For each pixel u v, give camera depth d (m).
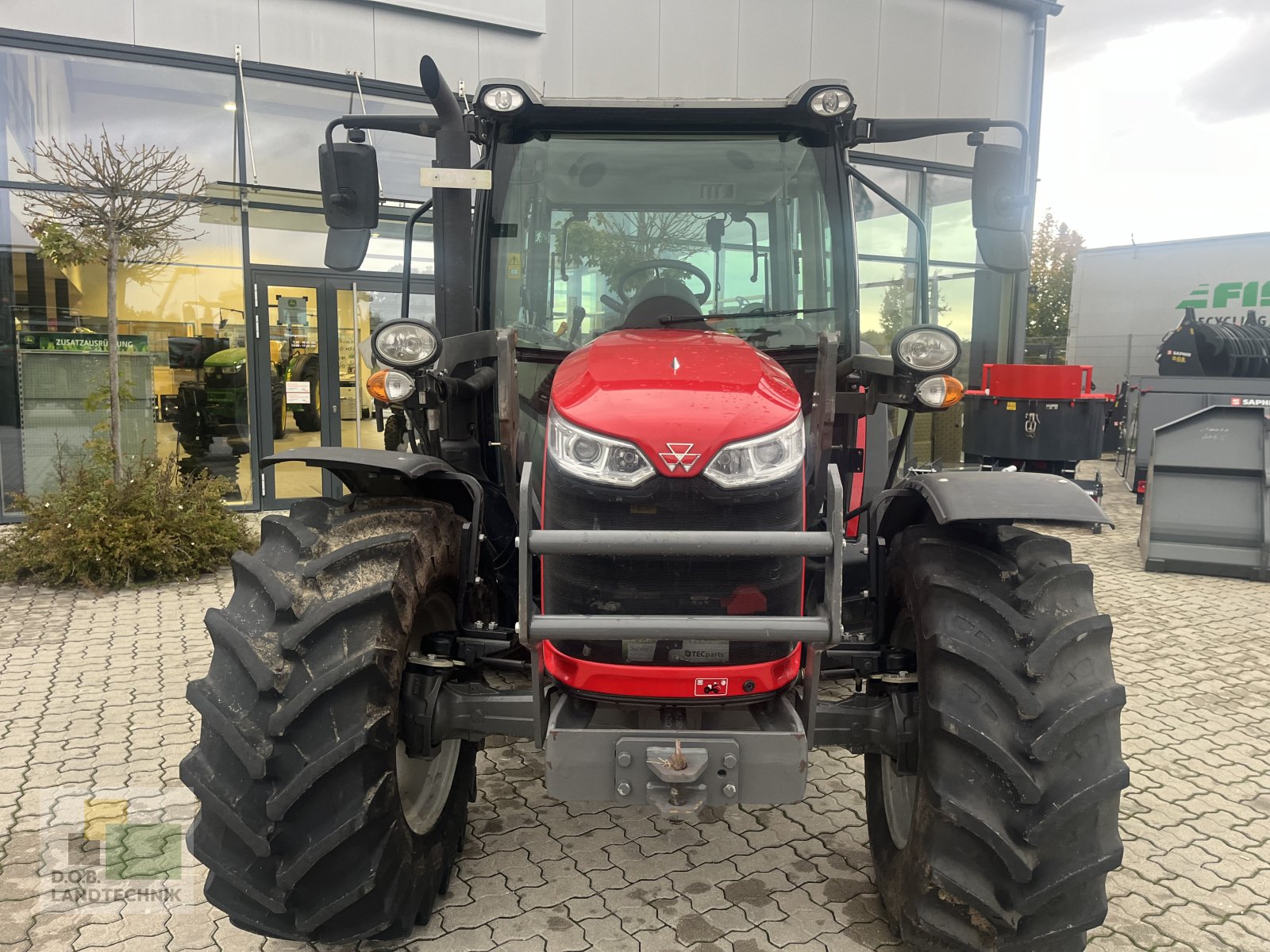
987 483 2.35
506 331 2.57
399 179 8.98
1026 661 2.12
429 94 2.65
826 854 3.01
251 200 8.51
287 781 2.06
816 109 3.01
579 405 2.23
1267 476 6.95
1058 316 32.56
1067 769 2.08
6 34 7.61
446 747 2.78
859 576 3.34
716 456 2.11
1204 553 7.11
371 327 9.14
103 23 7.80
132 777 3.44
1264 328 13.01
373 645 2.16
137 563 6.37
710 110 3.09
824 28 10.29
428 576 2.41
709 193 3.18
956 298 11.38
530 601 2.02
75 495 6.56
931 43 10.88
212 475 8.75
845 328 3.18
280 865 2.09
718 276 3.20
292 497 9.05
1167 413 10.34
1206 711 4.35
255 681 2.09
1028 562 2.33
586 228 3.18
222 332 8.64
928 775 2.17
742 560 2.17
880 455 3.90
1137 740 4.00
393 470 2.41
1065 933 2.13
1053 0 11.34
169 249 8.28
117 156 7.53
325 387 9.05
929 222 11.09
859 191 10.53
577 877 2.85
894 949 2.48
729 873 2.88
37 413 8.19
